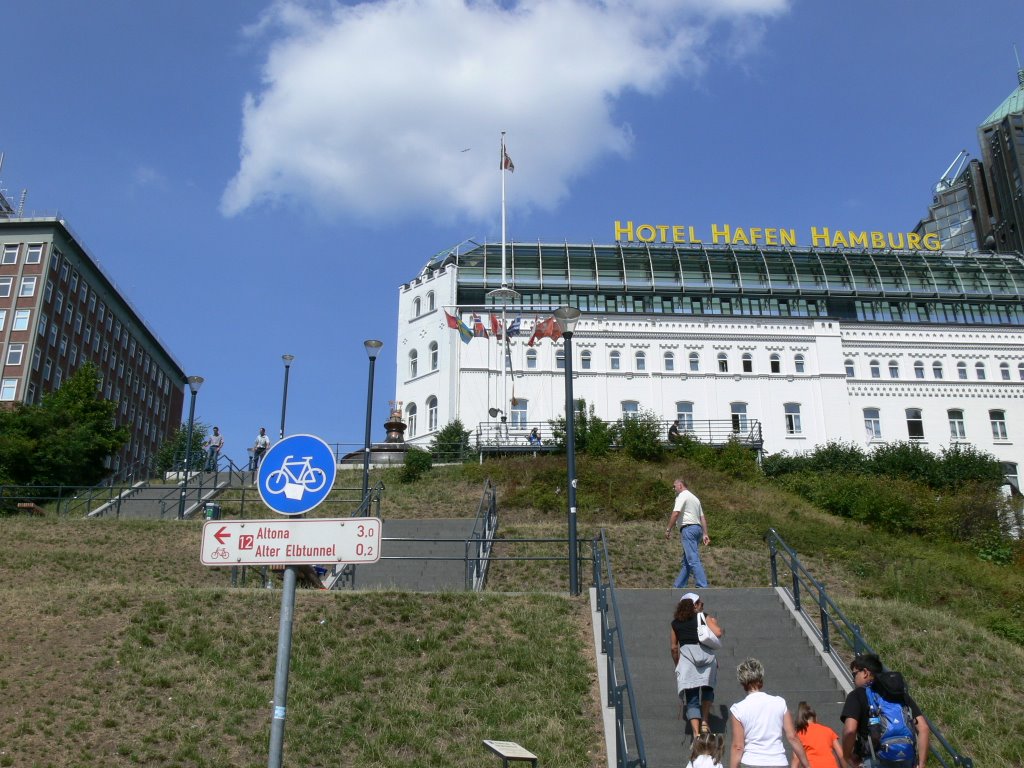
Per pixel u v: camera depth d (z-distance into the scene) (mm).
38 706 13453
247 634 16047
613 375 62031
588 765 12352
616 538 29938
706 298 66438
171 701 13750
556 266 66188
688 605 12688
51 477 48281
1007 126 93562
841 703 13734
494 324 56031
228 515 34188
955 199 106250
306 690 14203
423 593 18047
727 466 44250
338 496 38094
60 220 76250
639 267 66688
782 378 62969
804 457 50438
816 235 71562
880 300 68125
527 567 25641
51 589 18469
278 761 7922
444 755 12555
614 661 14930
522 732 13141
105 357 86750
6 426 49406
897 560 29219
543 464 40281
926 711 13867
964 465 48875
